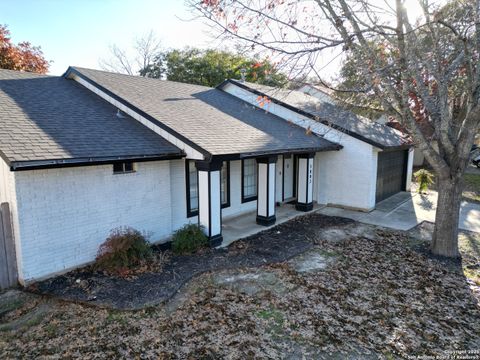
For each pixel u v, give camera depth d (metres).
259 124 11.48
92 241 6.73
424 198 14.16
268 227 9.68
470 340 4.41
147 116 8.27
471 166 25.00
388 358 4.03
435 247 7.53
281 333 4.49
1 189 5.96
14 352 4.11
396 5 6.01
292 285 5.94
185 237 7.45
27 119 6.84
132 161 6.79
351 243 8.30
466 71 6.83
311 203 11.88
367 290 5.78
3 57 18.72
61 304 5.23
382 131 14.53
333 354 4.09
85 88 10.03
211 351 4.11
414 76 6.70
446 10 7.02
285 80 6.34
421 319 4.89
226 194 10.61
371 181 11.63
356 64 6.64
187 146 7.59
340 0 5.96
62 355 4.04
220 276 6.32
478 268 6.77
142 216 7.72
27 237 5.74
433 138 7.58
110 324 4.69
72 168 6.28
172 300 5.40
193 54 29.61
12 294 5.57
